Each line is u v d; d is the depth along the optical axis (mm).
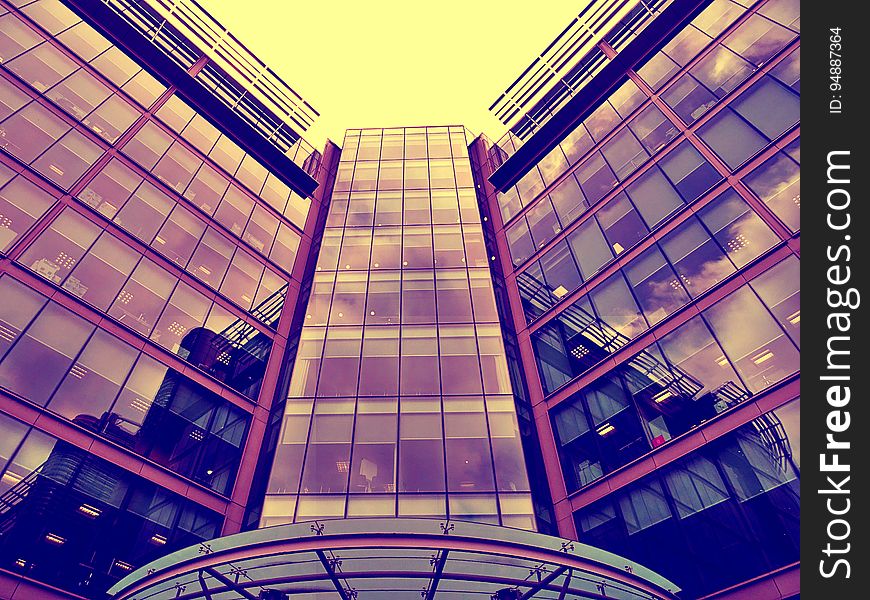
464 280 31156
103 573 17609
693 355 21391
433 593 14898
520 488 20562
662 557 18188
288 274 34094
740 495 17297
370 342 27094
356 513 19406
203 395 24469
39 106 26578
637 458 20797
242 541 13414
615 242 28750
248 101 44188
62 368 20172
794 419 17062
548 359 27328
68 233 23703
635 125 33156
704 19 33156
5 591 15453
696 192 26125
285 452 22016
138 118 32188
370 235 35000
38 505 17172
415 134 47531
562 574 14750
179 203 30656
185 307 26641
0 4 28328
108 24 34312
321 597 15273
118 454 20062
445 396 24109
